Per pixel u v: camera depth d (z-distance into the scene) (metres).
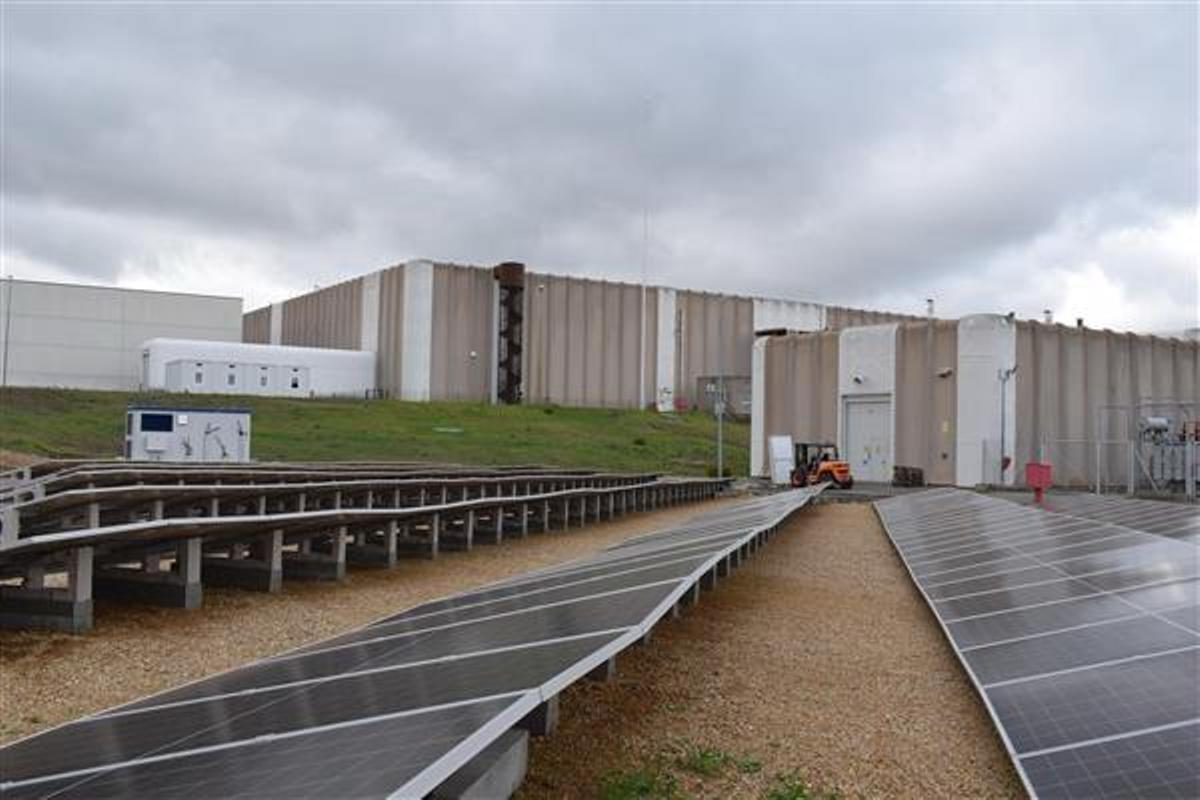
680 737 7.07
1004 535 16.95
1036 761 5.78
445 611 8.89
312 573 15.27
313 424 56.62
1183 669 6.59
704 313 85.19
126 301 74.31
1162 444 43.28
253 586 13.86
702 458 62.88
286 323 92.94
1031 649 8.24
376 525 17.55
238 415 31.28
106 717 5.59
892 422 49.69
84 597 10.58
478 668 5.49
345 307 80.25
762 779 6.29
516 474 27.95
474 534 21.88
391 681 5.50
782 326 88.75
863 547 21.50
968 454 46.25
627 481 35.09
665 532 18.36
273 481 18.14
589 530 26.28
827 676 9.12
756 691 8.48
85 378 72.62
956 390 46.91
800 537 23.66
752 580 15.36
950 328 47.50
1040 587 10.98
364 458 46.91
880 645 10.59
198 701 5.66
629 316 81.00
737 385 83.75
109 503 12.45
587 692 7.98
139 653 9.77
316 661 6.74
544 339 76.94
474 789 4.84
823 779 6.35
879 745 7.07
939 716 7.82
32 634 10.34
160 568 14.23
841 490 45.91
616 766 6.34
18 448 39.53
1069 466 47.66
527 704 4.40
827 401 53.47
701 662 9.45
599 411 76.50
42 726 7.39
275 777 3.74
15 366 70.44
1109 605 9.09
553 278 77.44
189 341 68.56
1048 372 47.69
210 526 11.84
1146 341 51.66
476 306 74.00
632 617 6.62
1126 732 5.80
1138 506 20.95
